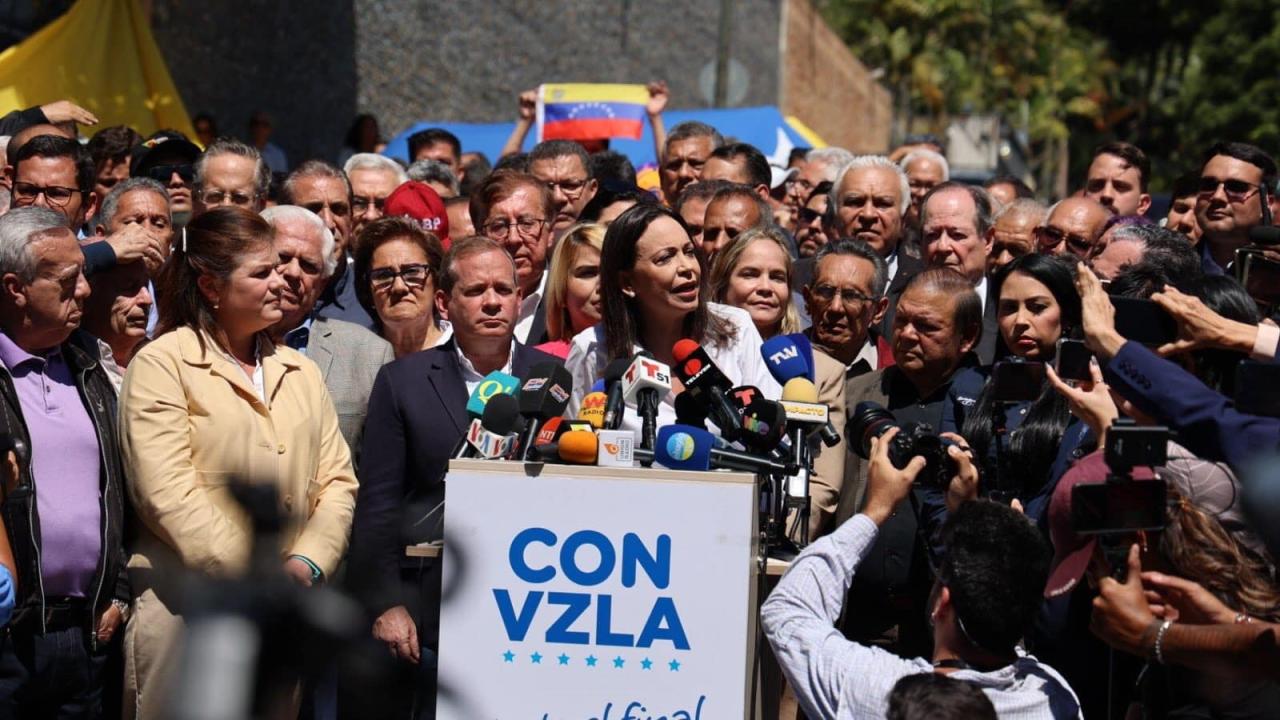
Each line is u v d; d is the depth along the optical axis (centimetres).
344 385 593
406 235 625
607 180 755
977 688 325
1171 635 349
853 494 548
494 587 394
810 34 2769
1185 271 532
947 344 552
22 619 463
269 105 1555
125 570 489
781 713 535
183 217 757
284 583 341
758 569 409
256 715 328
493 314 534
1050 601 424
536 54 2155
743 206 688
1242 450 370
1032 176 3719
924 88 3369
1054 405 461
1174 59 3994
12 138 736
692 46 2666
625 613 391
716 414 433
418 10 1866
